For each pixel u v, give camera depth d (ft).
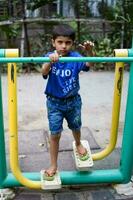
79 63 7.67
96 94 15.19
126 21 18.49
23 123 12.20
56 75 7.66
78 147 8.75
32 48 19.17
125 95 14.78
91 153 9.69
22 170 9.18
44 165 9.44
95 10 19.35
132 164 8.39
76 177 8.30
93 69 18.60
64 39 7.33
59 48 7.41
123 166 8.35
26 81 16.89
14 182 8.23
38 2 18.28
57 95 7.76
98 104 14.06
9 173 8.50
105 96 14.97
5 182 8.20
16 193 8.30
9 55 7.07
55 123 7.89
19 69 18.16
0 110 7.50
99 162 9.57
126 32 18.86
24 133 11.37
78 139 8.59
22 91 15.49
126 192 8.35
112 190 8.45
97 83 16.62
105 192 8.37
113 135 8.72
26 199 8.11
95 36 19.54
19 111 13.24
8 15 18.45
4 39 19.06
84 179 8.30
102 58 7.06
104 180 8.38
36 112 13.17
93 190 8.45
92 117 12.79
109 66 18.83
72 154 9.98
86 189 8.48
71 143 10.61
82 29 19.39
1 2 18.38
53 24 18.69
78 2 18.90
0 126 7.63
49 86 7.80
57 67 7.61
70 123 8.27
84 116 12.87
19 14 18.52
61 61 6.93
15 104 7.33
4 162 8.03
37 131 11.55
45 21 18.56
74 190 8.43
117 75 7.86
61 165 9.43
